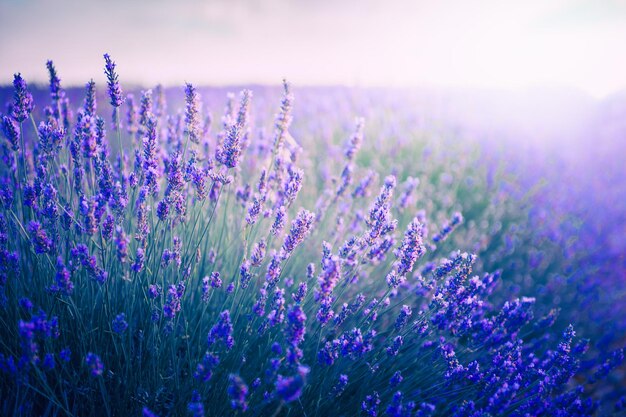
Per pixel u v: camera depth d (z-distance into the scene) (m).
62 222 1.71
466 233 4.04
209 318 2.12
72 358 1.77
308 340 1.97
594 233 4.50
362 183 2.74
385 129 5.82
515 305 2.05
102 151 2.03
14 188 1.96
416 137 5.97
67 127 2.37
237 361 1.82
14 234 1.90
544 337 2.65
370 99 7.66
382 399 1.96
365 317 2.06
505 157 5.90
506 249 4.00
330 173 4.26
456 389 2.01
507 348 2.07
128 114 2.55
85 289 1.85
